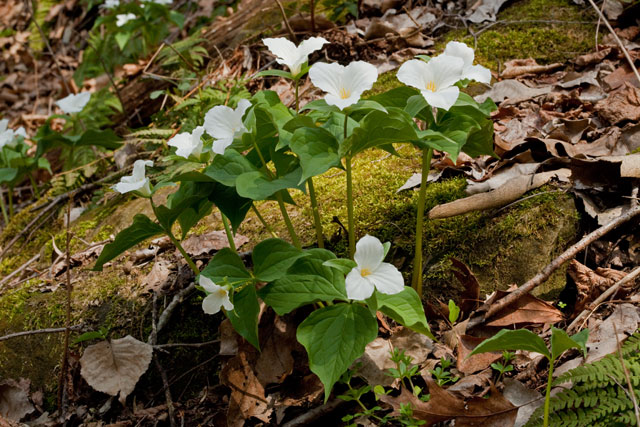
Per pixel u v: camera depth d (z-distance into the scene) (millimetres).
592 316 1523
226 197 1450
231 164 1409
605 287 1547
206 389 1600
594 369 1342
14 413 1632
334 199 1756
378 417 1421
